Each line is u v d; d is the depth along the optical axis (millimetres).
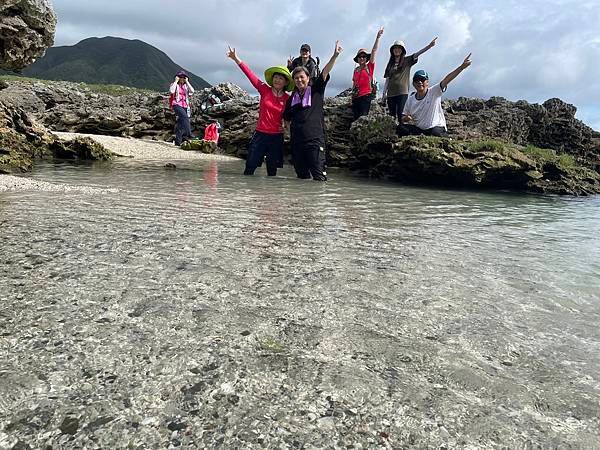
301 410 1584
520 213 6707
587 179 11375
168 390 1651
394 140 12508
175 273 2879
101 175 8836
